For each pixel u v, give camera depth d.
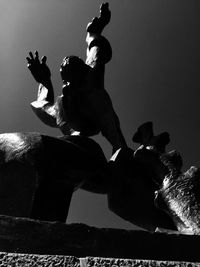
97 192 11.03
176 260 7.79
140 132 11.50
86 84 11.84
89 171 10.00
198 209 9.50
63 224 7.59
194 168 10.16
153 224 10.94
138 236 7.81
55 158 9.52
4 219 7.39
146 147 10.77
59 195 9.66
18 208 9.48
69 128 12.01
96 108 11.84
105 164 10.66
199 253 7.89
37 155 9.40
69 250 7.46
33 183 9.38
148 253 7.75
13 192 9.50
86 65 11.95
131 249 7.72
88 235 7.62
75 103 11.76
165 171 10.34
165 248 7.84
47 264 6.80
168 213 9.93
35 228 7.45
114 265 6.98
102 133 12.10
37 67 13.06
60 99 12.13
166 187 10.05
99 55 12.29
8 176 9.50
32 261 6.79
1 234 7.30
